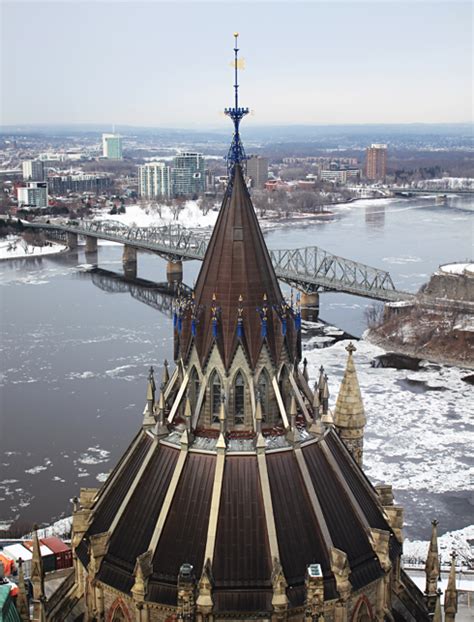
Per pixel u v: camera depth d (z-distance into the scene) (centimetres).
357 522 6012
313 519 5778
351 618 5816
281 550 5606
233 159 6128
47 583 10306
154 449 6084
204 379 6012
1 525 15950
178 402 6181
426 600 6706
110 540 5944
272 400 6062
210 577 5488
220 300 5994
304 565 5631
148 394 6369
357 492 6209
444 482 17900
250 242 6041
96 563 5859
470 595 11019
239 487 5753
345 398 7894
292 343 6147
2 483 18138
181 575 5378
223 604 5491
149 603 5553
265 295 6031
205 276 6131
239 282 5988
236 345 5912
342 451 6334
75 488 17862
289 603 5469
